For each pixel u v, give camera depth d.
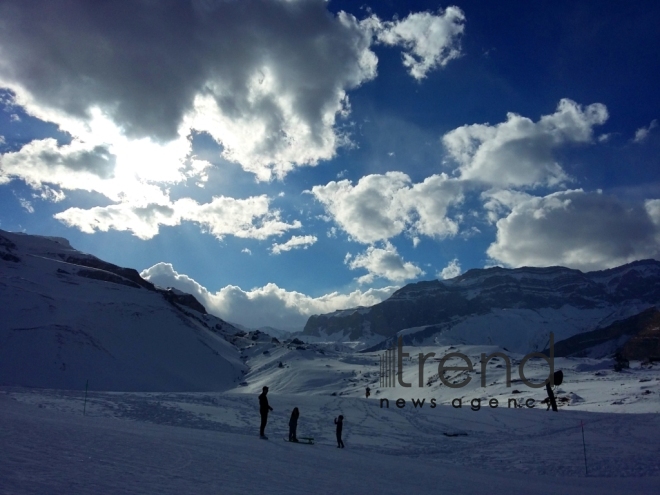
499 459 32.81
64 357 109.69
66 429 17.39
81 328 125.75
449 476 22.08
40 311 128.25
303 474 16.16
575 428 46.72
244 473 14.41
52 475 10.05
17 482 9.05
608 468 30.67
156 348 141.00
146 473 11.95
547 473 28.97
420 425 47.78
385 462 24.56
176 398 53.56
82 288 162.38
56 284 157.88
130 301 164.25
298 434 38.03
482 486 19.91
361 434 41.12
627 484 25.80
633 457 33.81
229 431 35.28
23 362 102.69
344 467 19.81
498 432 44.97
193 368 141.50
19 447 12.52
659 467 31.03
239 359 179.12
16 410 23.31
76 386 101.06
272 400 60.09
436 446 37.41
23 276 155.50
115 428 21.33
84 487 9.46
